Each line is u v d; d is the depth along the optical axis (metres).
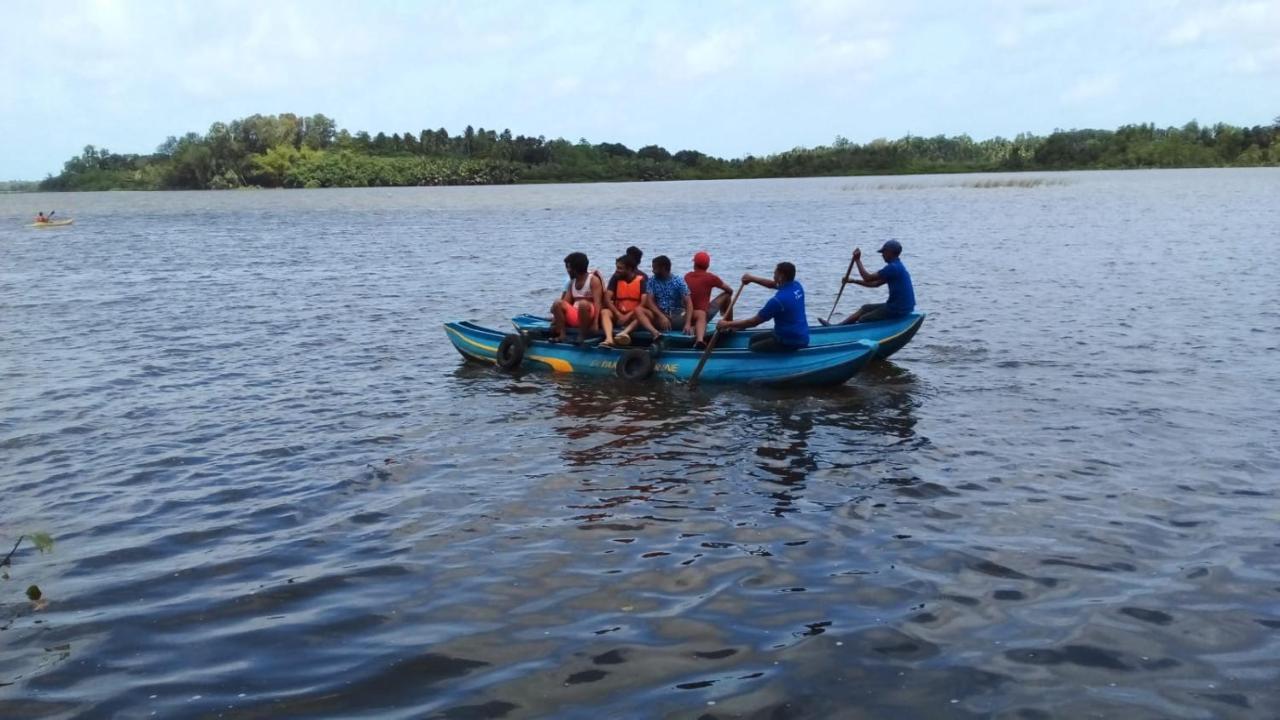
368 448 9.33
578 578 6.35
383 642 5.54
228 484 8.31
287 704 4.91
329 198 91.25
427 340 15.41
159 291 22.16
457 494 8.00
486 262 28.73
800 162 145.62
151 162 167.62
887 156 141.38
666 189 103.12
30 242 40.22
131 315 18.28
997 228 37.12
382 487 8.21
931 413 10.35
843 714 4.74
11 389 11.92
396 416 10.55
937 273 22.97
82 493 8.12
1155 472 8.18
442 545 6.94
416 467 8.73
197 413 10.69
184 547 6.98
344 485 8.26
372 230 44.44
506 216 54.44
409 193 103.50
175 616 5.90
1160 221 37.34
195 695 5.02
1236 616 5.66
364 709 4.86
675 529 7.18
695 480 8.29
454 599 6.08
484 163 138.38
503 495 7.96
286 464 8.85
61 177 168.88
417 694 4.98
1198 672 5.08
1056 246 28.86
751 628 5.63
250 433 9.88
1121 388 11.10
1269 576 6.17
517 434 9.80
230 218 58.22
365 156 139.38
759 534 7.07
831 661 5.24
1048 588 6.09
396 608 5.97
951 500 7.68
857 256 13.87
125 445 9.48
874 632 5.56
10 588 6.33
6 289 22.81
